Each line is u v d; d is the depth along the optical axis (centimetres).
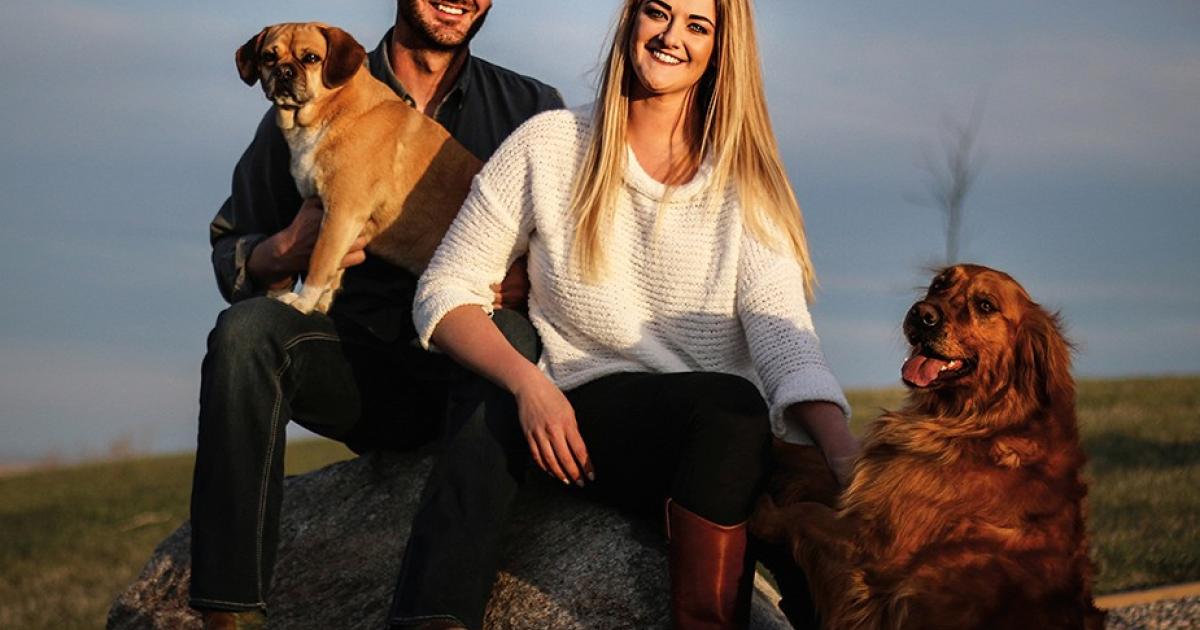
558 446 333
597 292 357
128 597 428
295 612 403
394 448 429
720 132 362
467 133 495
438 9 472
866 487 329
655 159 371
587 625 346
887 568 317
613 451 346
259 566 351
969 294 335
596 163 361
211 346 361
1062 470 325
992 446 325
